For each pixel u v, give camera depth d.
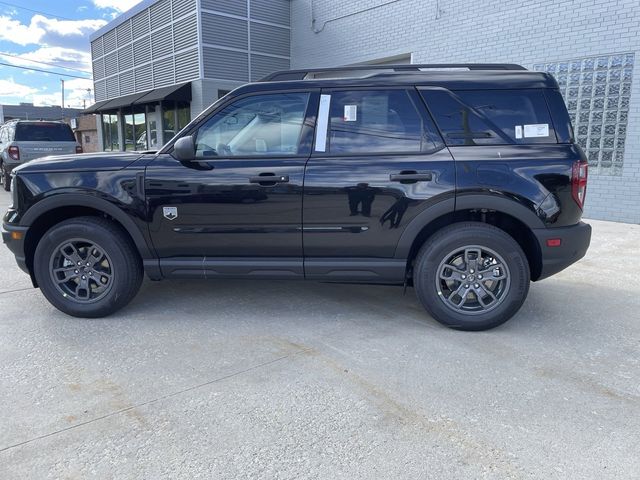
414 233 3.71
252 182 3.74
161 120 17.14
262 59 15.36
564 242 3.66
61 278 4.08
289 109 3.85
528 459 2.33
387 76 3.83
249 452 2.38
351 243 3.78
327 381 3.06
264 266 3.87
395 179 3.65
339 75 4.01
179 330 3.87
